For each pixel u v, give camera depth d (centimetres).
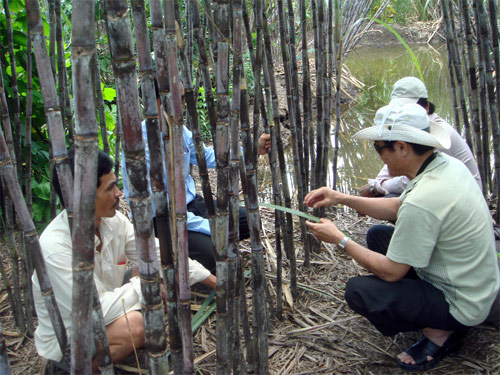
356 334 229
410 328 204
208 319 240
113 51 96
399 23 1192
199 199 296
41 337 189
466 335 222
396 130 192
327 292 262
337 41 312
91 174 90
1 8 298
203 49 161
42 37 110
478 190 197
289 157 528
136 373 206
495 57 287
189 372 130
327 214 362
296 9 758
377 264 198
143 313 115
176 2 144
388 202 237
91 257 94
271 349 221
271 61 217
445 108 639
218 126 132
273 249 306
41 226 311
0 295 256
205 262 265
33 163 310
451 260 192
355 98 767
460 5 321
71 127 227
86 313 96
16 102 223
